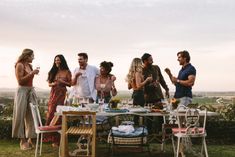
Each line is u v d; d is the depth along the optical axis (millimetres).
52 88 7633
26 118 7695
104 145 8227
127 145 6352
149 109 6875
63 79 7613
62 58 7629
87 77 8039
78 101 7934
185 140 7551
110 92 8281
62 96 7602
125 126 6500
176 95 7602
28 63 7785
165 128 7387
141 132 6402
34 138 8477
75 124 8219
